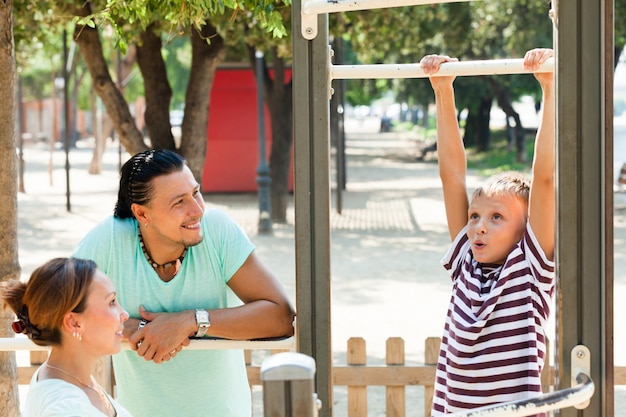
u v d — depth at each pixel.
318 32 2.41
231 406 2.89
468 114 42.06
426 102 40.84
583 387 2.11
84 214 18.66
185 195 2.65
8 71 3.70
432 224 16.55
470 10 19.66
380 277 11.28
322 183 2.43
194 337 2.71
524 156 30.06
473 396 2.68
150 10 4.19
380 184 25.17
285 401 1.88
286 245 13.95
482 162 32.66
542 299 2.70
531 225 2.70
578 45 2.22
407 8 13.61
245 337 2.71
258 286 2.79
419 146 43.06
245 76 22.81
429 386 4.76
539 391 2.64
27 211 19.19
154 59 9.39
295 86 2.42
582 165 2.23
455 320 2.74
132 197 2.67
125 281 2.79
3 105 3.70
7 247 3.75
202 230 2.79
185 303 2.80
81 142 62.09
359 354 4.79
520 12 21.91
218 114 23.00
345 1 2.32
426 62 2.73
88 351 2.30
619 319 8.52
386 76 2.72
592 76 2.22
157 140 9.44
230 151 23.06
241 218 17.52
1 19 3.66
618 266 11.66
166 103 9.46
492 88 31.83
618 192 18.61
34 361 4.93
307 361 1.92
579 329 2.26
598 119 2.22
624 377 4.60
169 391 2.82
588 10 2.21
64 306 2.25
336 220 17.31
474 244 2.79
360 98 52.06
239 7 3.90
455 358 2.72
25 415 2.26
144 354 2.64
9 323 3.79
